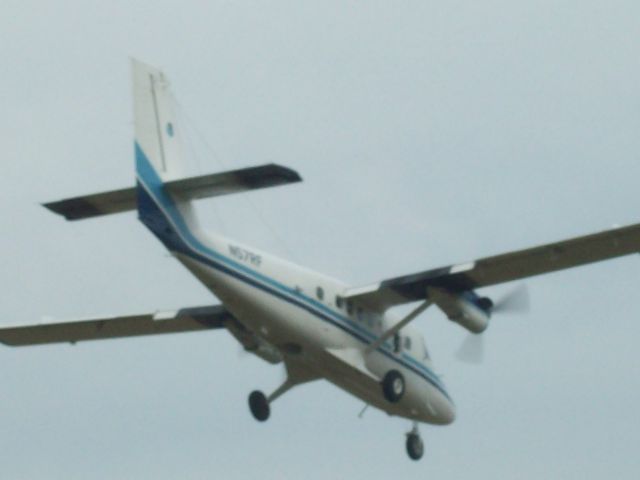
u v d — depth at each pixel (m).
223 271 106.38
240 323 121.50
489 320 119.94
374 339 118.62
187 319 123.38
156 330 125.81
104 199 102.00
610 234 107.19
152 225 102.62
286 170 93.62
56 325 124.25
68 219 102.56
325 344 114.31
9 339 126.50
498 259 111.25
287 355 115.06
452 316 118.12
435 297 116.50
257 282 108.75
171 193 103.81
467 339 120.44
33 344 128.12
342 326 115.56
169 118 107.50
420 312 117.38
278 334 111.75
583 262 111.44
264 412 123.75
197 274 105.12
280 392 123.69
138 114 105.94
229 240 107.62
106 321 123.62
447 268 113.12
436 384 127.19
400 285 115.31
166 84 108.31
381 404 123.25
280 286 110.62
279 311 110.25
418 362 124.81
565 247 109.25
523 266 112.44
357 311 117.50
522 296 119.81
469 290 117.38
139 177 103.38
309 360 115.62
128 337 127.44
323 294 114.31
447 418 129.62
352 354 116.31
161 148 106.12
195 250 104.56
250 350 123.25
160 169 105.25
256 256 109.50
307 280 113.31
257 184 96.44
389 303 118.44
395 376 119.19
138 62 106.94
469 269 112.25
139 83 106.81
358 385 119.31
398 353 122.06
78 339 127.38
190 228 104.50
